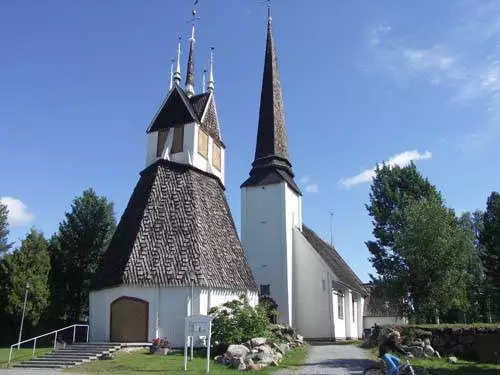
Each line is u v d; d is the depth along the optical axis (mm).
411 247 31250
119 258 32938
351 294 55031
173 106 39906
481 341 24797
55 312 45531
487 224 42250
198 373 20156
